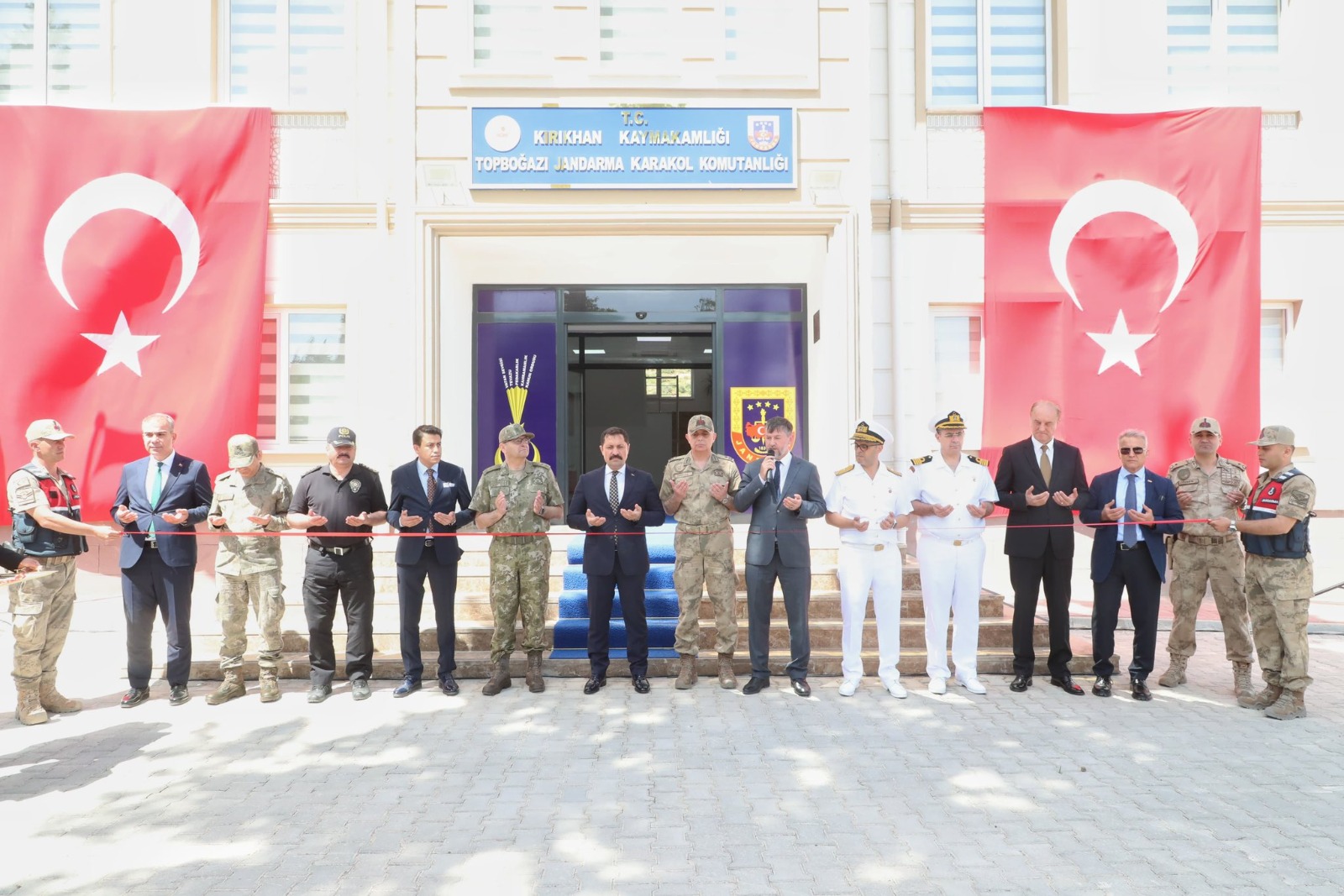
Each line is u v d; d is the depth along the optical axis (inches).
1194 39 355.3
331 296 331.6
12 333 311.3
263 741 198.5
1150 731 204.2
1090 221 337.4
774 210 308.7
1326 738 199.0
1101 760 184.4
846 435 308.5
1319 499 353.7
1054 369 334.0
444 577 240.2
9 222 314.3
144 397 315.6
